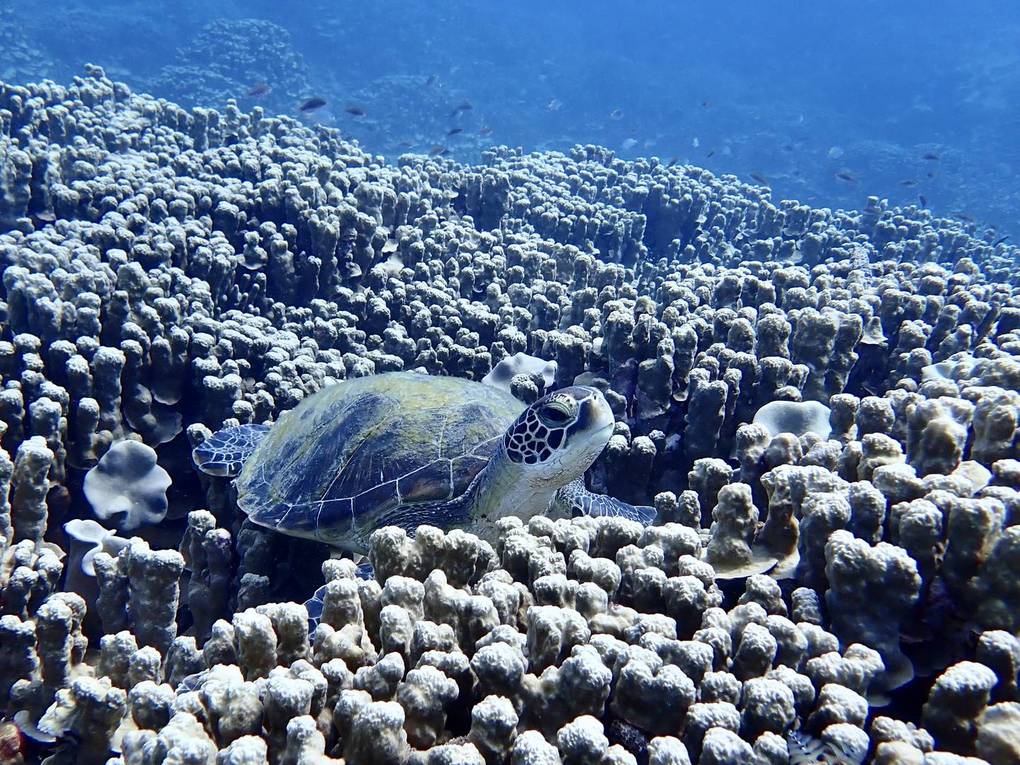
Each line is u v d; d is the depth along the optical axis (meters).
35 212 2.15
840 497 0.89
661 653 0.77
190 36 12.11
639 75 15.96
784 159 12.89
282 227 2.16
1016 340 1.75
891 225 4.06
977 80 16.77
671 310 1.80
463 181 3.44
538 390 1.73
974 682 0.70
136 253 1.85
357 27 14.20
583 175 4.50
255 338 1.76
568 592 0.85
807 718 0.74
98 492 1.33
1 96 2.85
